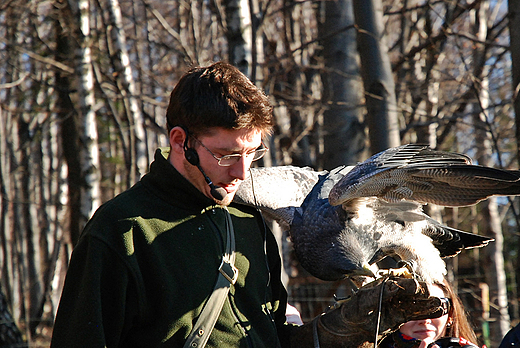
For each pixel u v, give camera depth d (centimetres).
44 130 2194
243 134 285
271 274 350
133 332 286
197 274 293
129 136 1077
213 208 312
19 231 2222
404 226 442
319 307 1070
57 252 1717
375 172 368
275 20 1524
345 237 413
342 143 876
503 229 1659
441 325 369
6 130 2408
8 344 865
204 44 1463
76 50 988
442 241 481
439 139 1305
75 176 1305
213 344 290
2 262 2439
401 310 313
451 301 398
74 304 280
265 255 339
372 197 413
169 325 282
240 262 315
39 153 2327
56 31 1265
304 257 426
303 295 1096
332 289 1075
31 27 1554
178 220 299
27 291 2161
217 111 278
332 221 418
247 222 339
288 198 441
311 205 430
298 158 1345
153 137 2056
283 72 1037
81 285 278
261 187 436
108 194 2116
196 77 288
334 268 406
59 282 2200
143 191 303
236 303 306
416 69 1463
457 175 364
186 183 298
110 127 1559
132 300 280
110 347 276
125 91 1052
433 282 421
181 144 293
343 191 375
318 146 1374
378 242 431
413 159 376
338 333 327
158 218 295
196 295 290
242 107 281
